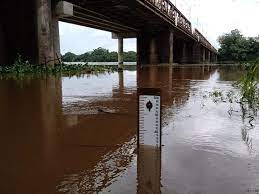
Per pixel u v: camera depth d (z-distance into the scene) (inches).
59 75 645.9
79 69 813.2
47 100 319.6
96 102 310.2
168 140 173.6
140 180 120.0
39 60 677.3
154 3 1142.3
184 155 148.3
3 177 126.0
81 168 133.9
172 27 1674.5
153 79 647.8
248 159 144.2
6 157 148.8
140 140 146.6
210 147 161.2
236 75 874.1
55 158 146.3
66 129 200.4
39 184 119.0
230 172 128.5
